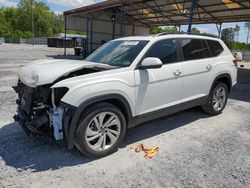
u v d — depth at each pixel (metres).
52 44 45.16
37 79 3.13
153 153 3.52
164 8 18.25
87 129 3.15
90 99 3.09
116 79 3.36
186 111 5.64
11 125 4.39
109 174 2.98
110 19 23.50
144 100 3.74
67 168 3.08
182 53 4.37
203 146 3.81
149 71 3.75
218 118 5.23
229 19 19.19
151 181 2.86
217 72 5.05
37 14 91.69
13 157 3.30
